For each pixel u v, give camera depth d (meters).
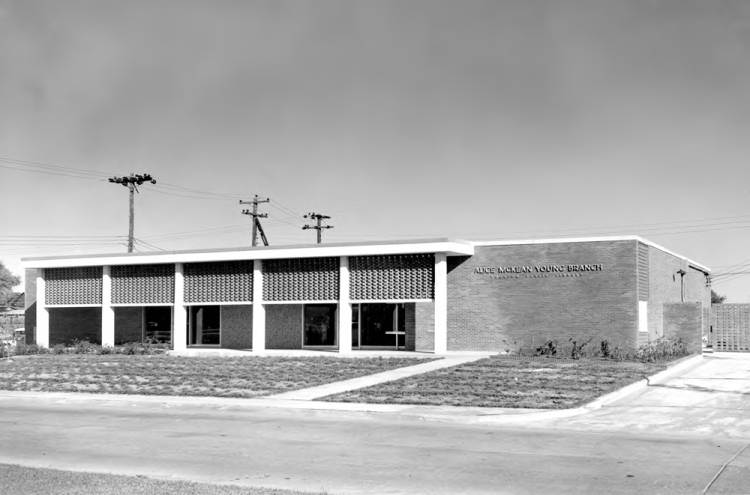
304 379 23.72
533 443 13.52
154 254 39.00
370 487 10.20
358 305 36.59
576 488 9.98
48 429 15.73
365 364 28.03
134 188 56.28
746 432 14.53
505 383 21.70
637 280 31.48
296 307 38.25
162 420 17.03
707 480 10.34
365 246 34.41
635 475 10.72
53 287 42.25
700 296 47.81
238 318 39.25
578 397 18.81
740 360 31.17
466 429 15.30
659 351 29.97
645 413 17.06
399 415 17.19
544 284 32.97
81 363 30.94
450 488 10.11
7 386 24.06
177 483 10.00
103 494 9.30
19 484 9.88
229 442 13.94
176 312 38.66
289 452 12.86
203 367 28.06
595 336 31.97
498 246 33.84
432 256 33.94
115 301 40.44
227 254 37.22
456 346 34.31
